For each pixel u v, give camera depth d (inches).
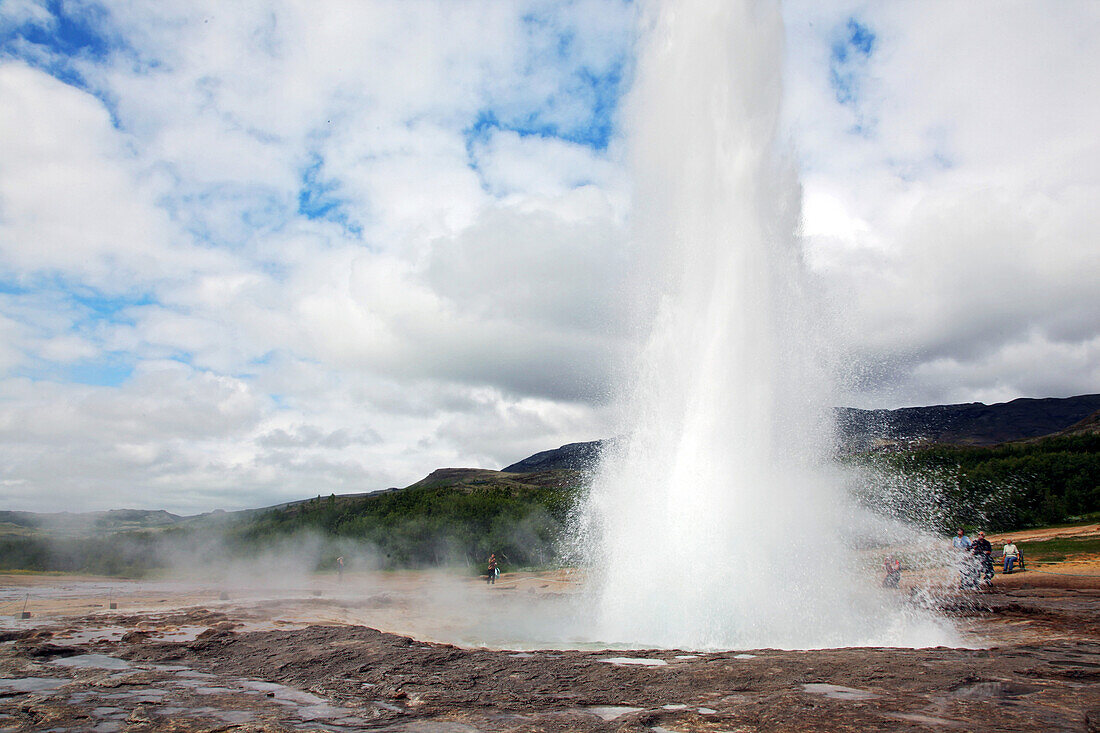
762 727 300.0
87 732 324.5
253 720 339.3
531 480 6776.6
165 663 527.2
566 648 601.3
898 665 430.3
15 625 793.6
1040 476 2427.4
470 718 340.5
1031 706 328.2
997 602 819.4
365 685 423.2
